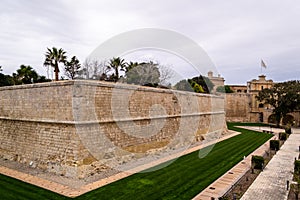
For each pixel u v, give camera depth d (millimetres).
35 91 21391
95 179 17766
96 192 15289
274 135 46656
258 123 70750
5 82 46094
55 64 51406
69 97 18750
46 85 20391
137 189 16000
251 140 39062
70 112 18562
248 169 21859
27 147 21641
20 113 22719
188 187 16703
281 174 20531
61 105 19250
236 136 43062
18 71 49125
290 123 68938
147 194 15227
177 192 15742
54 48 51156
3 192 15227
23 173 18938
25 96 22344
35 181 17156
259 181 18609
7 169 20031
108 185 16609
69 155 18312
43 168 19719
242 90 96500
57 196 14562
